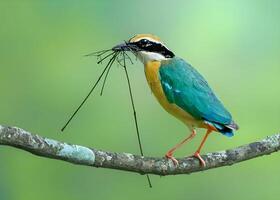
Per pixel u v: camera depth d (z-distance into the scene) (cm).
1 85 1662
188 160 1017
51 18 1786
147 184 1473
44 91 1680
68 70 1730
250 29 1864
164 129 1636
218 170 1495
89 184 1477
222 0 1908
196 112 1108
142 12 1892
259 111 1675
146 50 1138
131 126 1656
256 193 1481
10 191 1480
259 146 1043
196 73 1145
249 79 1769
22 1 1780
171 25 1914
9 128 869
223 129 1098
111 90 1733
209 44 1861
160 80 1134
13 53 1725
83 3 1828
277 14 1866
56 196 1470
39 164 1495
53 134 1616
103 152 934
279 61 1808
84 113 1659
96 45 1792
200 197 1471
